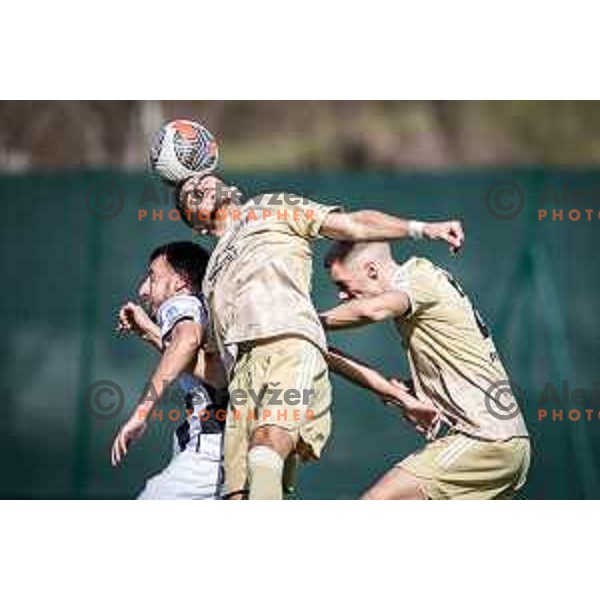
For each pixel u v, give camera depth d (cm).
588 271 2650
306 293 1919
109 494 2692
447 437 1995
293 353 1870
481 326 2016
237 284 1905
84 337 2744
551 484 2612
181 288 2045
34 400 2747
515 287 2655
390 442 2634
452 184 2688
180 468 2002
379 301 1967
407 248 2669
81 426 2731
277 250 1912
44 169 2766
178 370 1958
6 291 2770
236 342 1892
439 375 1995
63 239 2762
